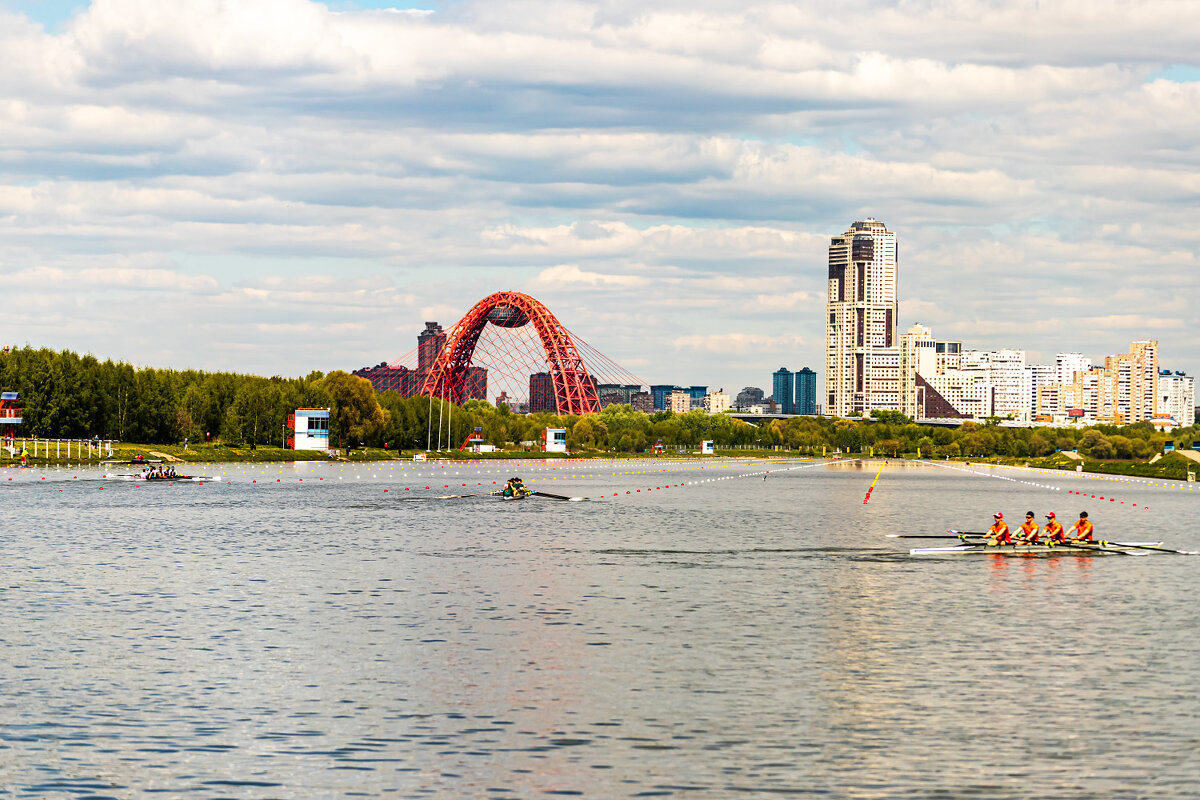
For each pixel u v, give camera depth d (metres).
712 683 40.44
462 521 107.94
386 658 44.03
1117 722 35.84
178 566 70.94
